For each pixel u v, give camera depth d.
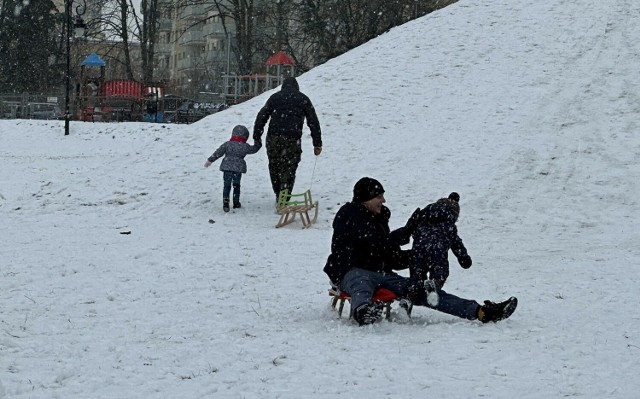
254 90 55.22
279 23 67.00
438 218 9.76
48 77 79.50
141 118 54.22
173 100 55.69
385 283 9.73
